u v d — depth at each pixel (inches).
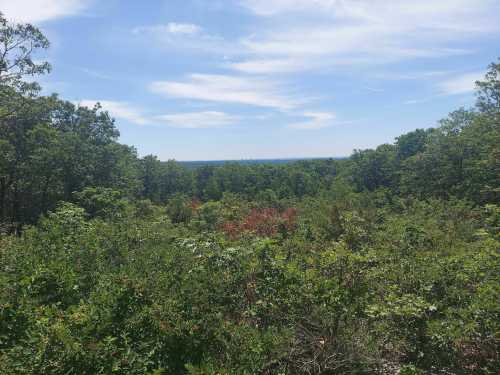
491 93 852.0
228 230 448.1
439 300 171.8
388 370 161.5
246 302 170.2
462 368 153.2
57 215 283.9
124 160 993.5
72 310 138.2
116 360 120.0
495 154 673.0
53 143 752.3
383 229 381.1
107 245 225.5
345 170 1598.2
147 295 150.4
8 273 177.3
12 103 678.5
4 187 761.6
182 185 1776.6
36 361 114.9
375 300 171.5
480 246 240.4
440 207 530.6
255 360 135.5
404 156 1451.8
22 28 575.5
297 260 201.6
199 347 139.4
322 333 166.1
